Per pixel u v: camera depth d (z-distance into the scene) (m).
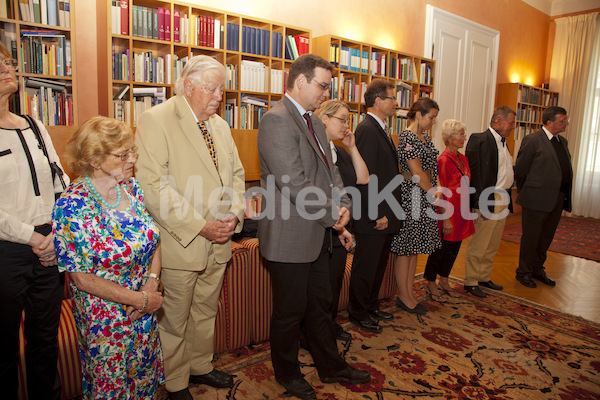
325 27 4.78
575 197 7.92
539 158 3.72
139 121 1.79
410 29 5.74
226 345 2.38
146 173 1.69
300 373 2.04
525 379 2.26
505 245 5.48
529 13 7.87
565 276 4.22
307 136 1.80
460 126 3.10
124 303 1.37
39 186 1.55
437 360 2.42
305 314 2.05
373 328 2.74
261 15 4.19
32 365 1.63
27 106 2.65
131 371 1.45
